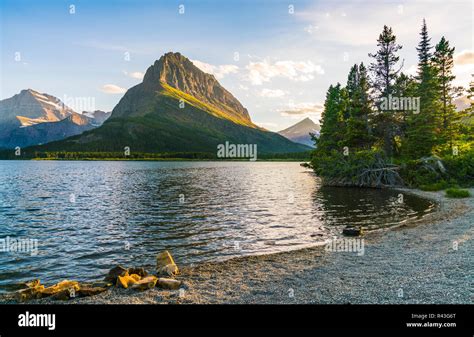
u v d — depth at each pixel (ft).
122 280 39.83
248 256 54.34
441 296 32.78
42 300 36.14
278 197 134.41
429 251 51.42
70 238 68.95
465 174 148.46
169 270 44.98
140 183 208.85
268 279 41.88
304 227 76.79
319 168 199.11
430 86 182.29
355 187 171.22
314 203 115.34
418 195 129.59
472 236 59.72
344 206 107.24
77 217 93.50
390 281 38.22
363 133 182.19
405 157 183.73
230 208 106.83
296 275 43.11
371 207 103.91
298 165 549.95
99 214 98.07
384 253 52.16
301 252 55.62
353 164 175.22
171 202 122.42
